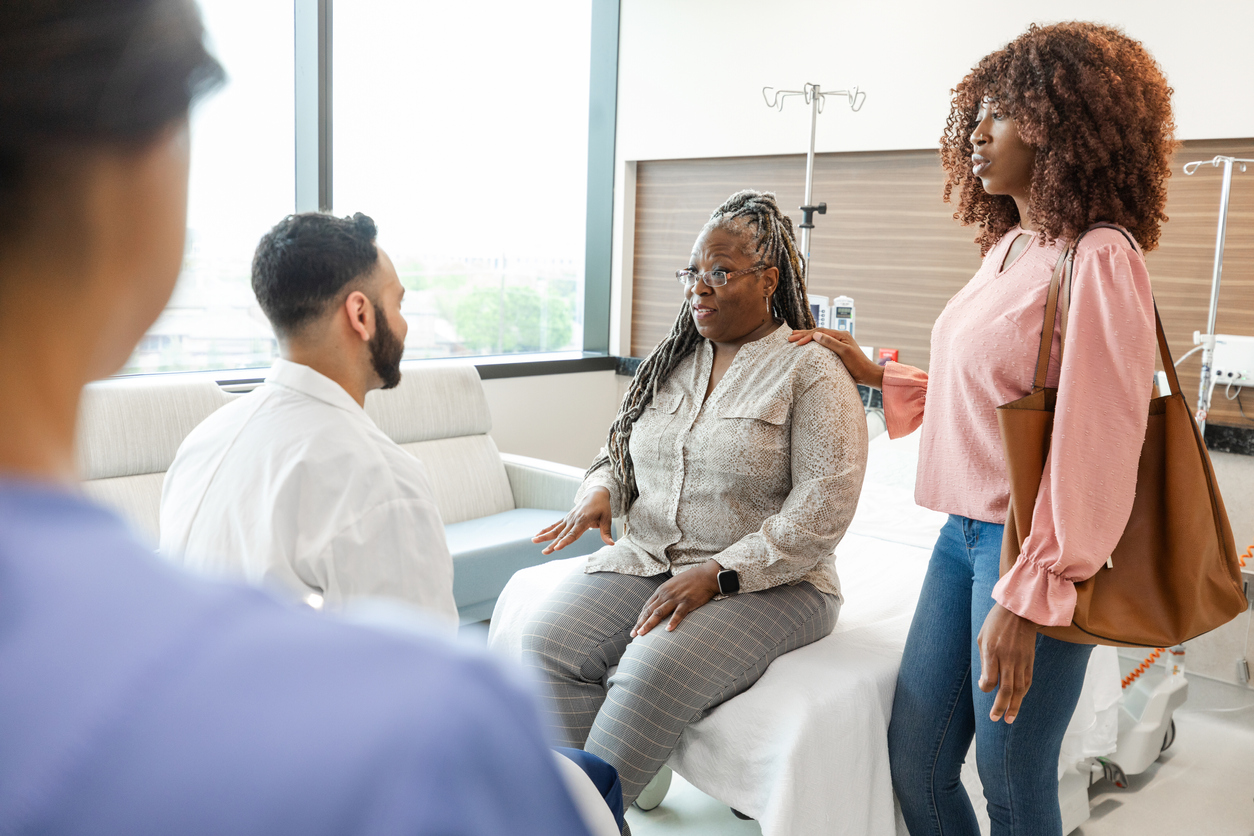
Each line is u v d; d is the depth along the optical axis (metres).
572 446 4.60
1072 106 1.35
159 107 0.26
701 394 1.84
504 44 4.28
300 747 0.20
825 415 1.68
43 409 0.25
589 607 1.74
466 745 0.20
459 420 3.63
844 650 1.72
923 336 3.86
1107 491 1.25
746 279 1.77
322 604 1.17
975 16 3.50
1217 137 2.99
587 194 4.79
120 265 0.27
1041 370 1.34
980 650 1.34
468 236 4.30
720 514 1.76
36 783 0.18
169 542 1.26
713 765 1.58
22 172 0.24
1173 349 3.16
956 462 1.49
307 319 1.25
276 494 1.17
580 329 4.98
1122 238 1.33
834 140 3.93
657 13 4.44
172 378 2.89
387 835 0.18
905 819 1.69
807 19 3.96
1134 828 2.23
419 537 1.23
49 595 0.20
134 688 0.20
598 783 0.77
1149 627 1.28
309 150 3.55
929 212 3.78
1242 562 2.89
